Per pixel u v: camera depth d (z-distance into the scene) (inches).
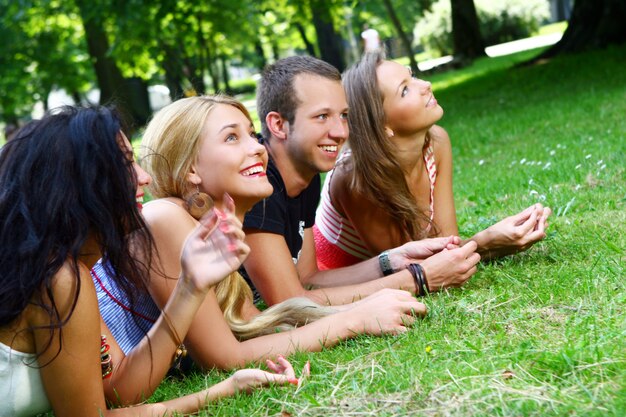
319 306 150.9
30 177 112.2
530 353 123.5
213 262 116.4
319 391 123.0
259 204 158.2
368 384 121.3
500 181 276.1
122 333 142.3
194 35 891.4
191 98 145.9
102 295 143.1
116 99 124.4
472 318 144.3
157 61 947.3
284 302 150.9
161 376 125.6
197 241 117.4
